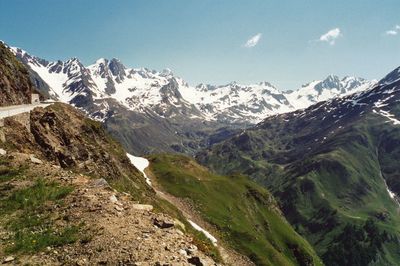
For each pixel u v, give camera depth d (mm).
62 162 58062
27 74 89812
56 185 32375
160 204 95062
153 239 22234
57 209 27672
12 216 27406
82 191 30656
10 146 46500
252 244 136750
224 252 102812
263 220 186125
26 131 53875
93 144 78750
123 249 20844
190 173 184000
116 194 31047
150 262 19234
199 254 21359
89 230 23594
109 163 77188
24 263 20922
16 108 58719
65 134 65625
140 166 168625
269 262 129500
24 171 35500
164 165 177000
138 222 24906
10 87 74750
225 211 151500
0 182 33094
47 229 24531
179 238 23297
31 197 29891
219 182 189750
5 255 22000
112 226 23750
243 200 184875
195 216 132000
